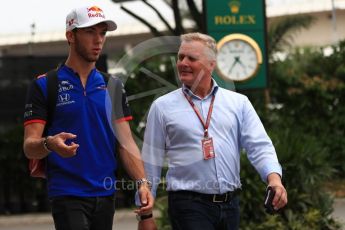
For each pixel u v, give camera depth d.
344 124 38.38
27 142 11.10
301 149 21.45
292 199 20.88
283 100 38.97
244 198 19.98
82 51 11.53
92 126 11.60
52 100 11.44
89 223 11.58
